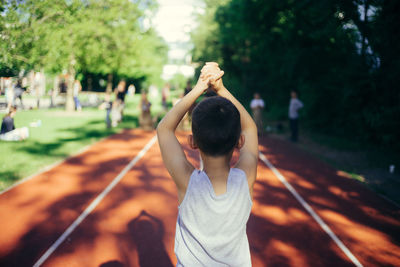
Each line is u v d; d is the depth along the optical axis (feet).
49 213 17.81
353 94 39.29
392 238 16.55
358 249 15.28
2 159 27.58
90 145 36.22
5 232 15.48
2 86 24.48
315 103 50.49
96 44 48.29
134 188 22.34
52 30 25.16
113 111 50.96
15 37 22.59
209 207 4.12
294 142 44.50
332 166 31.22
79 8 30.89
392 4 31.35
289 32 48.47
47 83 74.90
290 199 21.68
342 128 47.52
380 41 33.76
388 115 36.91
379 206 21.03
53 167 26.66
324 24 38.88
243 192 4.25
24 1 23.00
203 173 4.25
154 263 13.32
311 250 15.01
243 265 4.36
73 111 69.72
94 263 13.20
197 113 4.22
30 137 38.37
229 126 4.11
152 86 136.56
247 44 72.13
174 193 21.56
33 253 13.80
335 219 18.63
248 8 50.55
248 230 16.79
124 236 15.51
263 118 64.03
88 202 19.57
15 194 20.38
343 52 41.73
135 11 54.13
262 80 76.38
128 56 61.36
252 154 4.66
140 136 43.37
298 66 48.73
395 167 31.22
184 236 4.30
